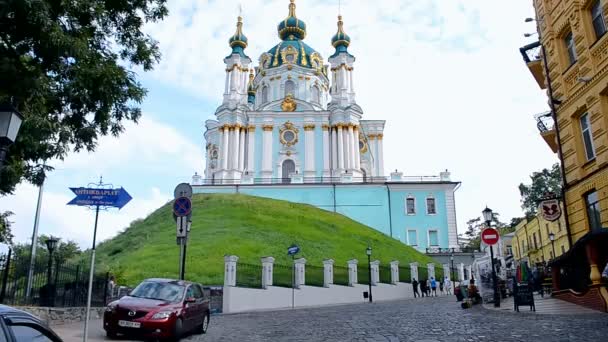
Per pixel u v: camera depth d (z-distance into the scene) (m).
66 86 11.16
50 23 9.93
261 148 70.62
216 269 30.50
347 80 75.88
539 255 51.97
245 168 69.75
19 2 9.36
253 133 70.88
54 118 11.92
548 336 10.33
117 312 12.24
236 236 39.19
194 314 13.57
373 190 65.31
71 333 13.31
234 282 24.30
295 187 65.00
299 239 41.22
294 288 27.70
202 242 37.22
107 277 20.78
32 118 10.73
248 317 19.66
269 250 36.75
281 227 44.47
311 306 26.83
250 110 72.44
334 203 64.50
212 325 16.59
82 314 17.52
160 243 38.72
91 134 12.29
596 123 15.72
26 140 10.80
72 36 10.86
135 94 12.33
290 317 18.62
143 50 13.04
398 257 44.22
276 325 15.67
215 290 23.59
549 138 19.94
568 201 17.66
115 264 30.55
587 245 14.67
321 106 75.88
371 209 64.50
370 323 14.98
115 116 12.65
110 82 11.59
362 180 68.12
